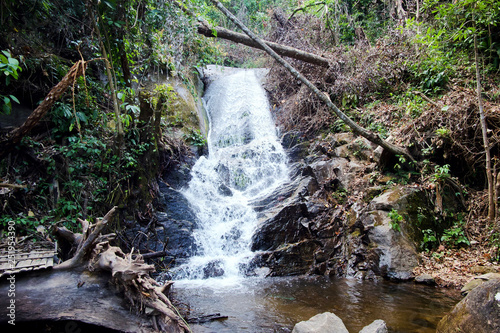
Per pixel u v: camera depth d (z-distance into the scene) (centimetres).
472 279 457
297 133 920
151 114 666
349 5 1239
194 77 1111
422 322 354
